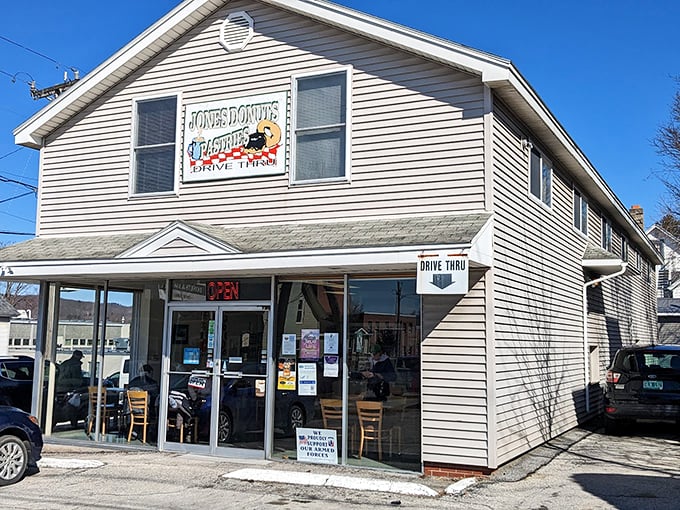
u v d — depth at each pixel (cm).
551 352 1265
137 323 1200
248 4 1170
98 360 1226
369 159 1049
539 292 1206
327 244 945
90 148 1266
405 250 893
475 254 882
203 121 1180
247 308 1102
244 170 1138
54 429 1249
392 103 1045
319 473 958
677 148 2031
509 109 1077
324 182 1074
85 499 817
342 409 1014
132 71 1247
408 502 807
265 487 883
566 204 1456
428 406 958
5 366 1470
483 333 945
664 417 1270
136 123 1236
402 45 1023
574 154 1350
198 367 1133
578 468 995
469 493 842
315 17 1095
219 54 1182
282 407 1057
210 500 816
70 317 1260
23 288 5219
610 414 1309
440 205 997
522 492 848
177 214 1180
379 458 984
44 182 1298
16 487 881
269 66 1142
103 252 1108
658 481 917
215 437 1102
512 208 1068
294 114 1113
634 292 2397
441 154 1005
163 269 1052
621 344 2070
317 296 1052
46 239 1269
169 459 1069
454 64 992
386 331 1000
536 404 1153
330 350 1033
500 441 950
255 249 988
